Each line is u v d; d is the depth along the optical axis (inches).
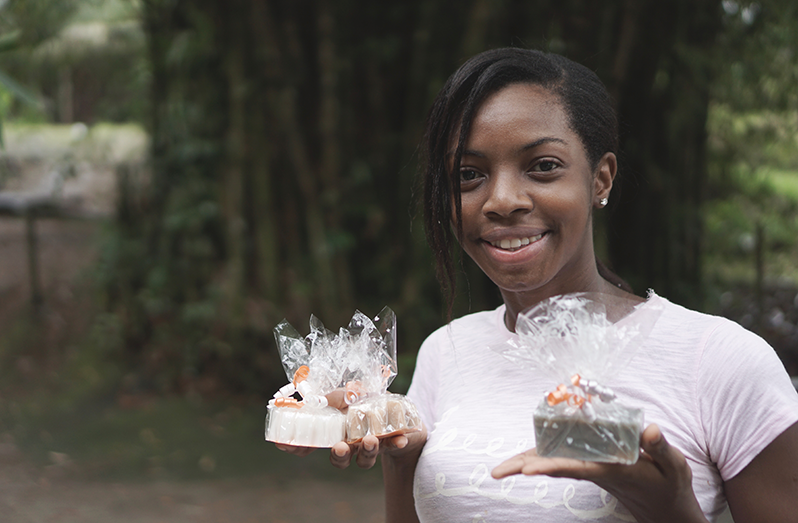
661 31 164.7
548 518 39.4
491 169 40.5
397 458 46.3
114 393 199.2
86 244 314.8
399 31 194.7
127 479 155.1
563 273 43.6
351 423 42.1
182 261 211.8
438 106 42.9
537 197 39.6
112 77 261.6
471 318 51.1
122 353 218.4
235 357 198.8
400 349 187.5
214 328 200.4
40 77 257.4
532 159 39.7
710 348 39.3
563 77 41.2
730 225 248.8
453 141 41.9
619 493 34.4
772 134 199.0
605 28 158.6
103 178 362.0
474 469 41.9
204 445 171.9
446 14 180.4
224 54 190.5
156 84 212.8
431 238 44.6
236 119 191.8
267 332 195.8
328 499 146.1
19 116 312.0
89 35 251.6
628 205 185.8
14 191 354.3
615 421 32.4
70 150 295.9
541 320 39.2
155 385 201.3
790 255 261.0
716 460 38.7
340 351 46.9
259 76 190.1
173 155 210.5
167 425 181.9
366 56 194.9
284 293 197.8
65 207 352.2
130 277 219.6
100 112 259.0
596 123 41.5
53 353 223.0
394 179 198.2
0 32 192.4
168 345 207.6
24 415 188.1
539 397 42.9
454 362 48.6
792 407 36.6
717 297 205.2
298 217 199.2
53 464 162.2
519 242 40.5
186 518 137.3
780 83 176.2
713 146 210.7
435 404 49.7
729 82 175.8
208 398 195.0
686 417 38.8
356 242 201.9
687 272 197.3
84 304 252.4
